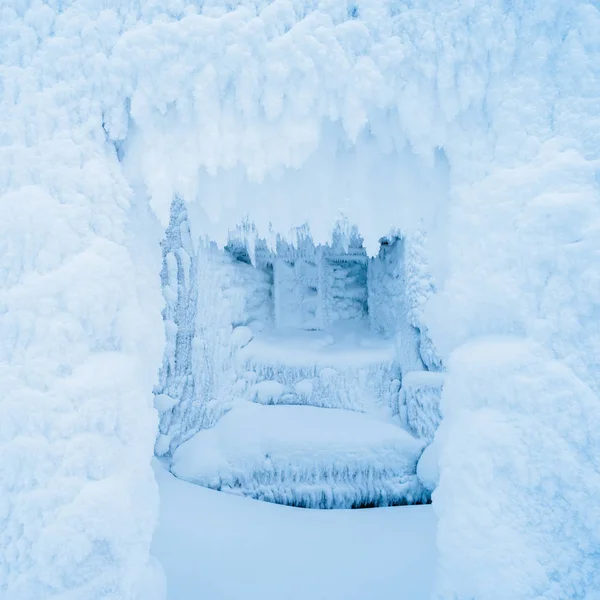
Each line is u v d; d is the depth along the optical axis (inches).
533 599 56.1
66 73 67.8
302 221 93.6
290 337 381.7
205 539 205.2
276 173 73.4
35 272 64.4
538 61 67.7
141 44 67.1
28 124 66.9
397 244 364.2
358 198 86.7
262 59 68.0
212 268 335.9
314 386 335.6
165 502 239.0
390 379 339.6
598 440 58.9
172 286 307.9
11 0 67.4
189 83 68.3
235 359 338.3
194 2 69.2
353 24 67.3
